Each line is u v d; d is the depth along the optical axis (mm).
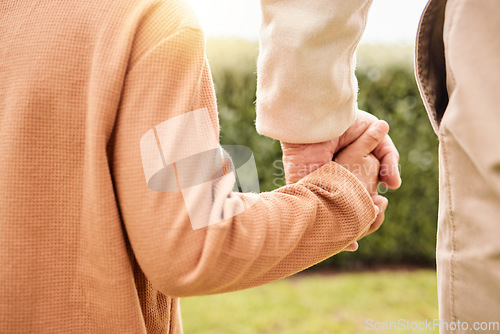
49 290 784
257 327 3314
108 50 754
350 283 4270
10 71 785
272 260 781
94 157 740
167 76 750
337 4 897
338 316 3510
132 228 733
